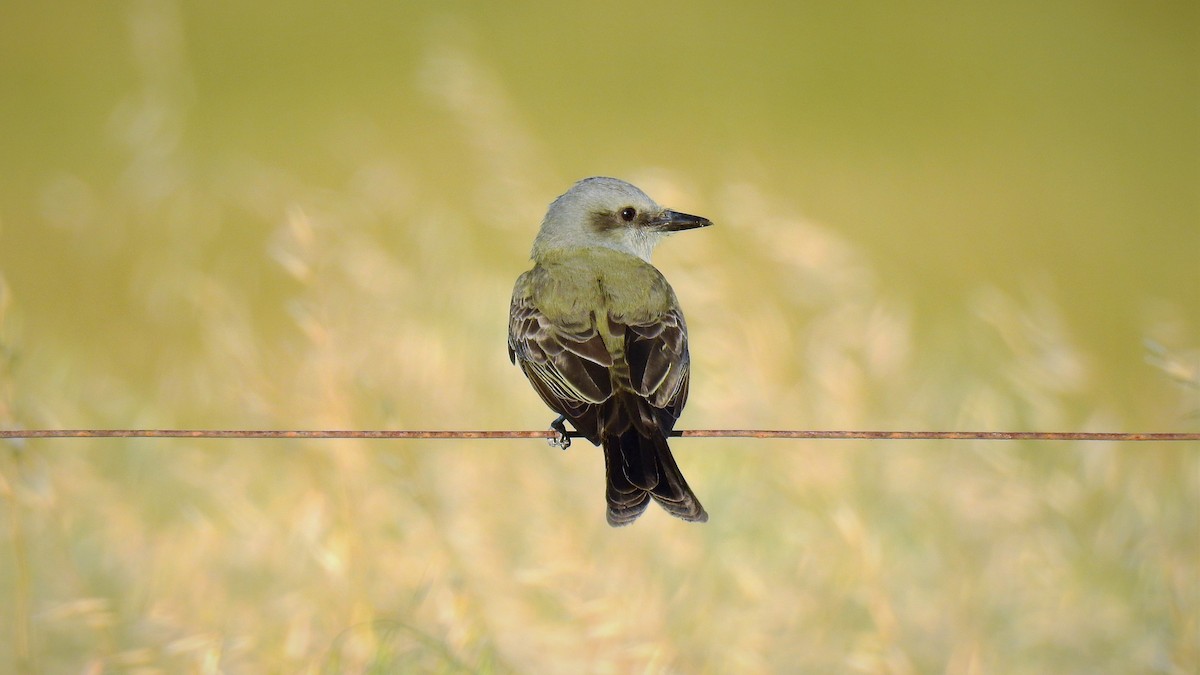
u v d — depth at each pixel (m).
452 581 9.02
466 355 12.30
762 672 9.36
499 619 9.23
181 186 16.38
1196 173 27.08
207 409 12.21
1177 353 9.52
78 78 29.31
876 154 27.39
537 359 9.27
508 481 10.77
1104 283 22.08
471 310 12.98
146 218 18.33
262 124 27.17
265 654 8.95
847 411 11.09
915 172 26.42
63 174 23.61
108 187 22.53
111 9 33.34
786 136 28.14
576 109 28.94
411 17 34.31
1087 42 34.41
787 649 9.64
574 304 9.34
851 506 10.16
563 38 33.31
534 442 11.70
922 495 10.92
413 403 11.31
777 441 11.06
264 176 17.73
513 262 16.67
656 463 8.23
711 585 10.17
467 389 11.84
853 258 12.86
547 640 9.05
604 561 9.88
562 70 31.44
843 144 27.95
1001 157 27.77
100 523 10.27
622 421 8.52
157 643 9.16
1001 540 10.54
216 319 12.43
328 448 10.03
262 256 19.92
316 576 9.48
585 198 10.79
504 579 9.61
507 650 9.01
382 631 8.51
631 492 8.07
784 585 9.98
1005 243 23.81
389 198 14.68
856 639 9.59
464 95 14.45
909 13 36.56
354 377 10.80
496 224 14.56
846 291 12.58
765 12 36.12
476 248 16.91
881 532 10.55
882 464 11.23
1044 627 9.94
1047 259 23.09
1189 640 9.76
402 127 26.61
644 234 10.88
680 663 9.13
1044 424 11.57
